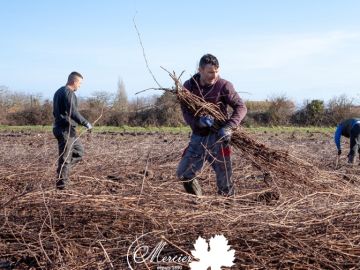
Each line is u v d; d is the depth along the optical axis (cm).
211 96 562
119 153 1007
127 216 475
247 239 422
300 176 579
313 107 2920
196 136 566
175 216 471
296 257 403
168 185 696
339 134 1031
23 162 980
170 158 1036
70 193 534
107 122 2425
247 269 391
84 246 437
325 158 1153
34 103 2962
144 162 962
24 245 445
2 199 619
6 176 746
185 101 554
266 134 2041
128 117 2438
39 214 493
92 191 617
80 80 750
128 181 738
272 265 396
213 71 550
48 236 442
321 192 547
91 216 483
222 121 558
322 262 400
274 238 431
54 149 1178
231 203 522
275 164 576
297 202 509
